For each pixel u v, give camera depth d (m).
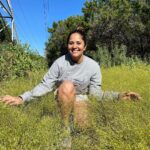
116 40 8.56
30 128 1.05
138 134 1.02
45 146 1.00
